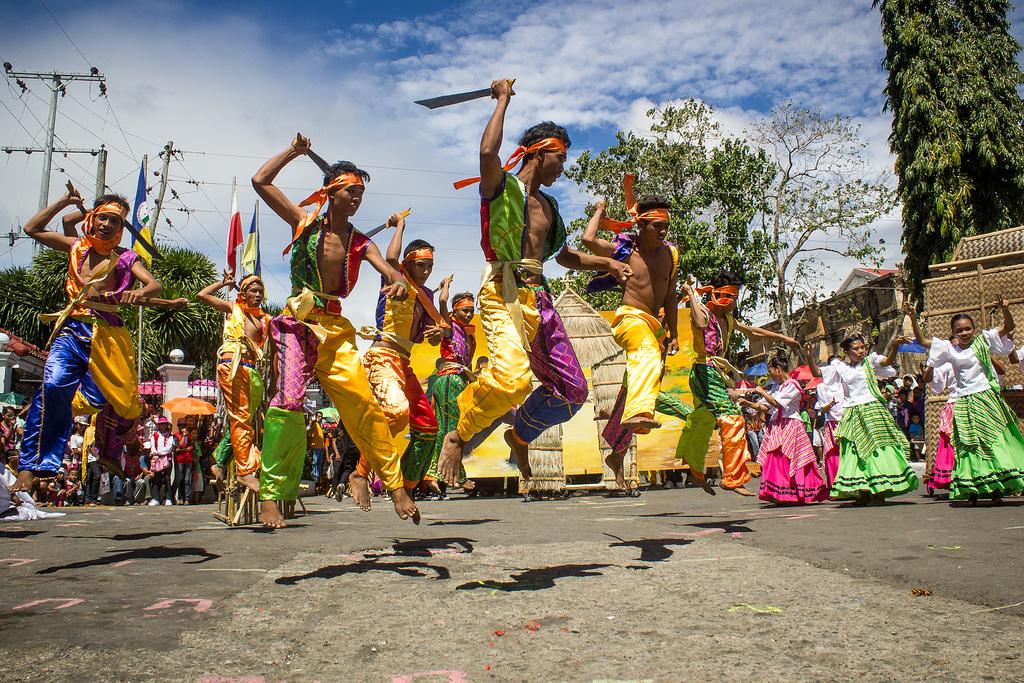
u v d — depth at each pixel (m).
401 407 4.68
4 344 19.05
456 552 5.04
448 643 2.90
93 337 5.14
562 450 11.73
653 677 2.48
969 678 2.39
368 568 4.44
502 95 4.12
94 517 8.20
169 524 7.28
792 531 5.73
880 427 7.73
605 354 12.76
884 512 6.86
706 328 6.26
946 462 8.11
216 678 2.51
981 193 20.19
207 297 7.10
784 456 8.50
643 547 5.09
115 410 5.28
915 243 20.58
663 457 12.76
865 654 2.66
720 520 6.80
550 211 4.46
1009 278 9.68
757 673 2.49
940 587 3.61
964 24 20.36
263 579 4.11
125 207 5.30
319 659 2.71
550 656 2.73
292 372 4.33
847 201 27.45
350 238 4.40
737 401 8.83
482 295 4.25
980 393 7.05
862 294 28.69
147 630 3.08
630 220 4.93
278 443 4.32
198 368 30.42
